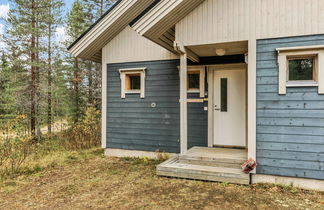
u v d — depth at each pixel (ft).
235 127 18.51
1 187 13.76
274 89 13.19
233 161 14.70
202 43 14.53
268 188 12.76
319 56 12.36
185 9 14.34
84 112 39.24
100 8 51.93
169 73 19.83
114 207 10.68
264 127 13.39
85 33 20.61
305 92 12.69
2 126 22.58
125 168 17.39
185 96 15.81
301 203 10.91
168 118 19.81
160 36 15.81
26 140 21.75
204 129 19.10
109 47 22.11
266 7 13.28
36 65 32.17
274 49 13.15
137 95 20.98
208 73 19.08
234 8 13.88
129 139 21.21
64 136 29.58
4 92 35.96
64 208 10.72
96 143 27.63
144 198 11.66
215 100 19.12
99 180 14.70
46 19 34.14
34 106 32.42
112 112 21.95
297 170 12.80
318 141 12.42
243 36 13.70
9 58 34.50
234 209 10.30
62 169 17.47
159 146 20.07
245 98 18.25
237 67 18.47
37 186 13.87
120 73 21.56
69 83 41.27
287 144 12.98
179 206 10.66
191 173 14.40
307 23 12.55
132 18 20.85
